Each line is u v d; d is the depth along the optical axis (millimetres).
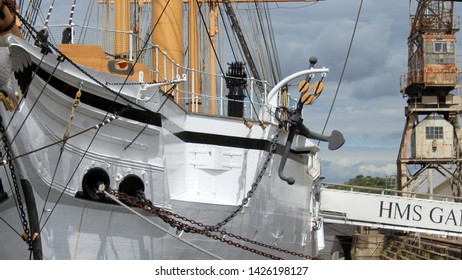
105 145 12805
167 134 14352
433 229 24656
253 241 15438
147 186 13617
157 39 17016
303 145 18656
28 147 11148
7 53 10359
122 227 13195
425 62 47688
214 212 15289
